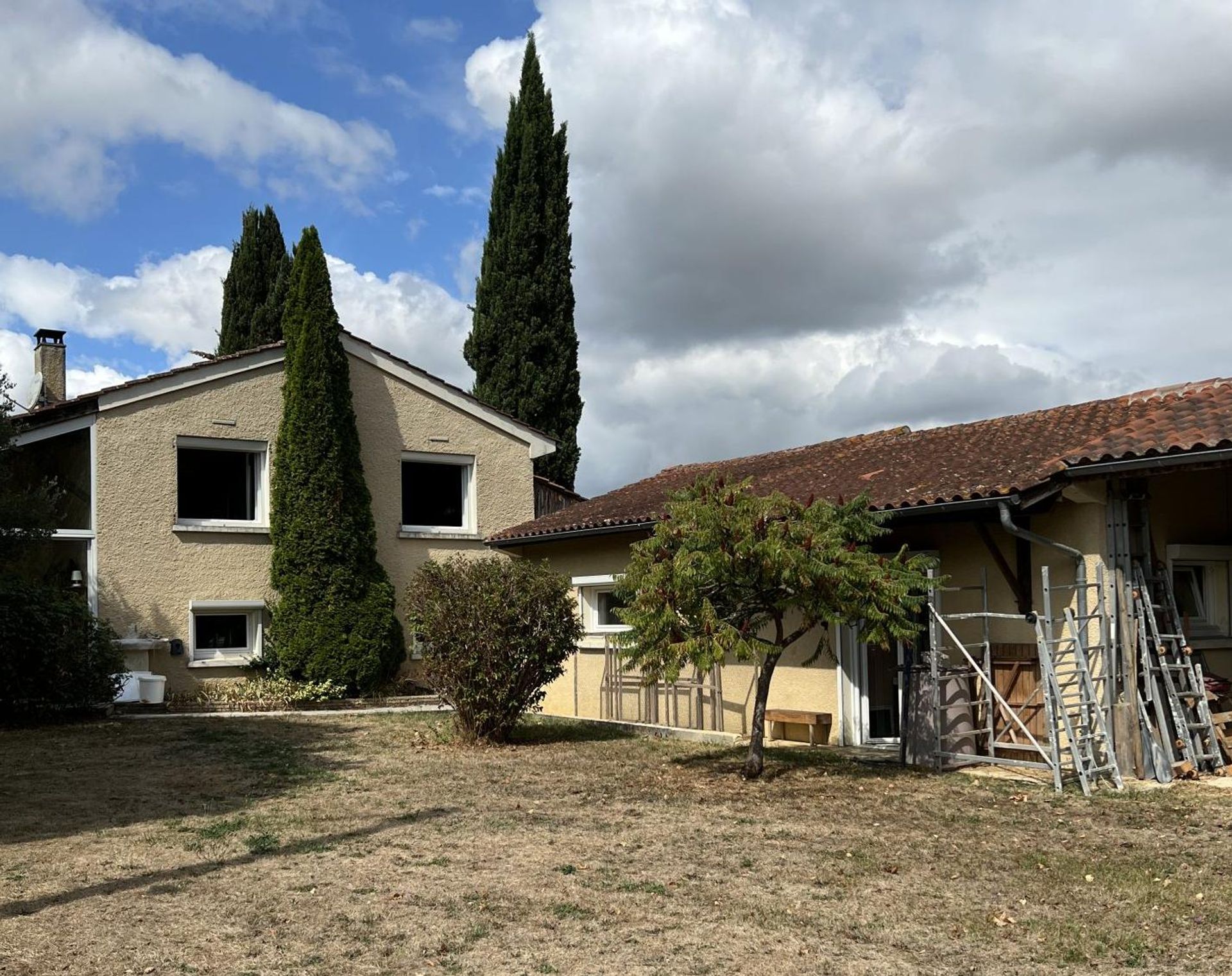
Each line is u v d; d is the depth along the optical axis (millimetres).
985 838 7695
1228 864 6895
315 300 18578
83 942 5512
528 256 27250
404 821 8445
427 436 20375
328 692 17703
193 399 18047
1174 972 5062
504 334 27125
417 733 13906
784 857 7223
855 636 12234
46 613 14609
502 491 21219
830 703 12586
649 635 9758
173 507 17750
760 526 9492
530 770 10977
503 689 12664
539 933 5652
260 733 13984
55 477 18312
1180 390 12602
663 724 14680
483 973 5098
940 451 13359
